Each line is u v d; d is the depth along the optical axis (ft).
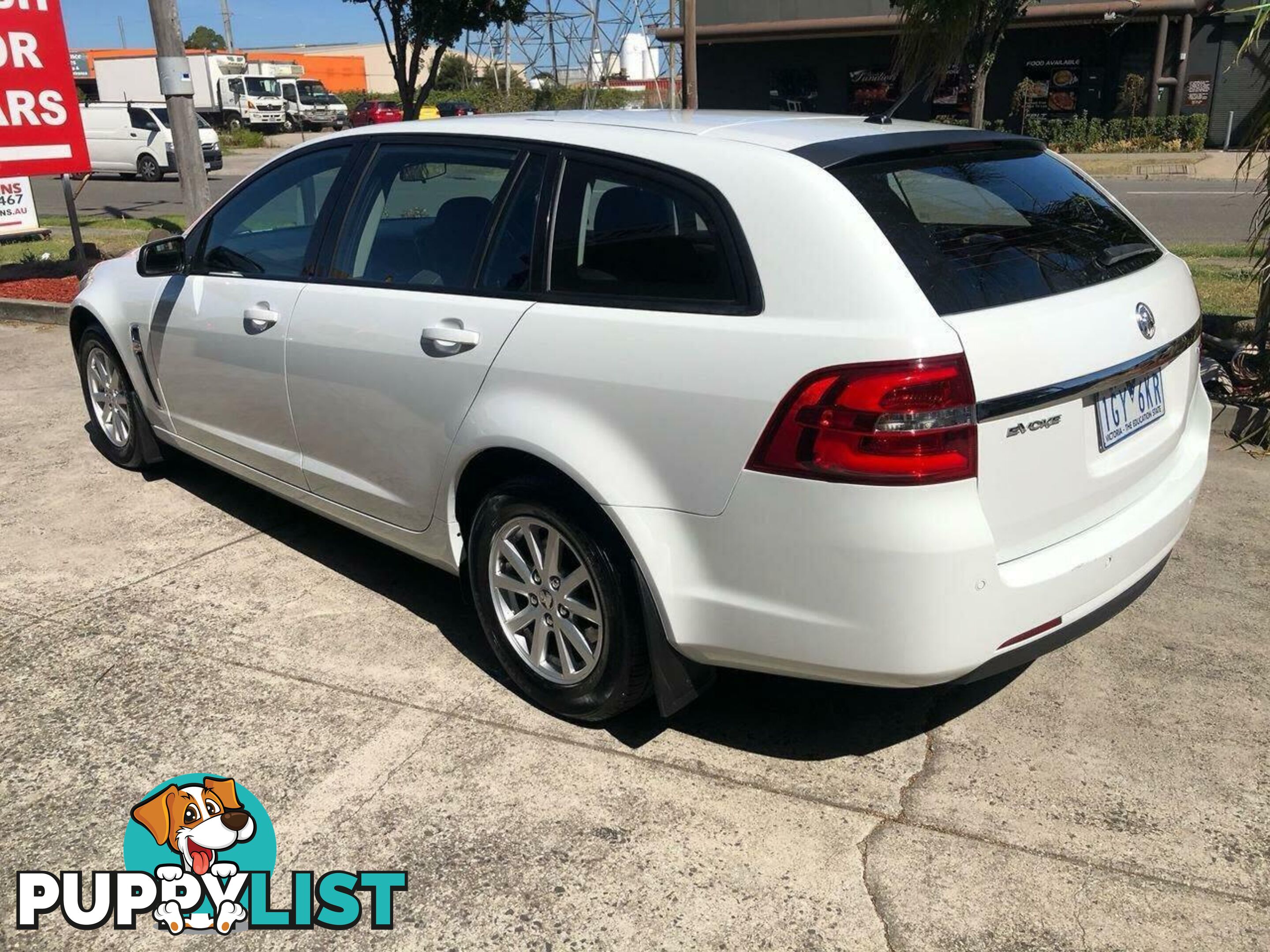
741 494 8.67
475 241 10.96
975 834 9.09
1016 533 8.74
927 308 8.16
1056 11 79.05
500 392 10.23
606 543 9.68
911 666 8.41
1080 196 10.77
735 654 9.16
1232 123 81.66
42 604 13.34
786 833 9.15
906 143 9.64
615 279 9.69
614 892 8.51
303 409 12.87
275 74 152.46
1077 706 10.96
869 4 85.30
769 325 8.55
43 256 39.34
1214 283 28.53
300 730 10.68
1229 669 11.55
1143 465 10.06
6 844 9.13
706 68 93.30
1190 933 8.02
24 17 31.50
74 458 18.78
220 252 14.37
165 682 11.57
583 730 10.67
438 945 8.04
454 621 12.95
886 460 8.02
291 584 13.93
